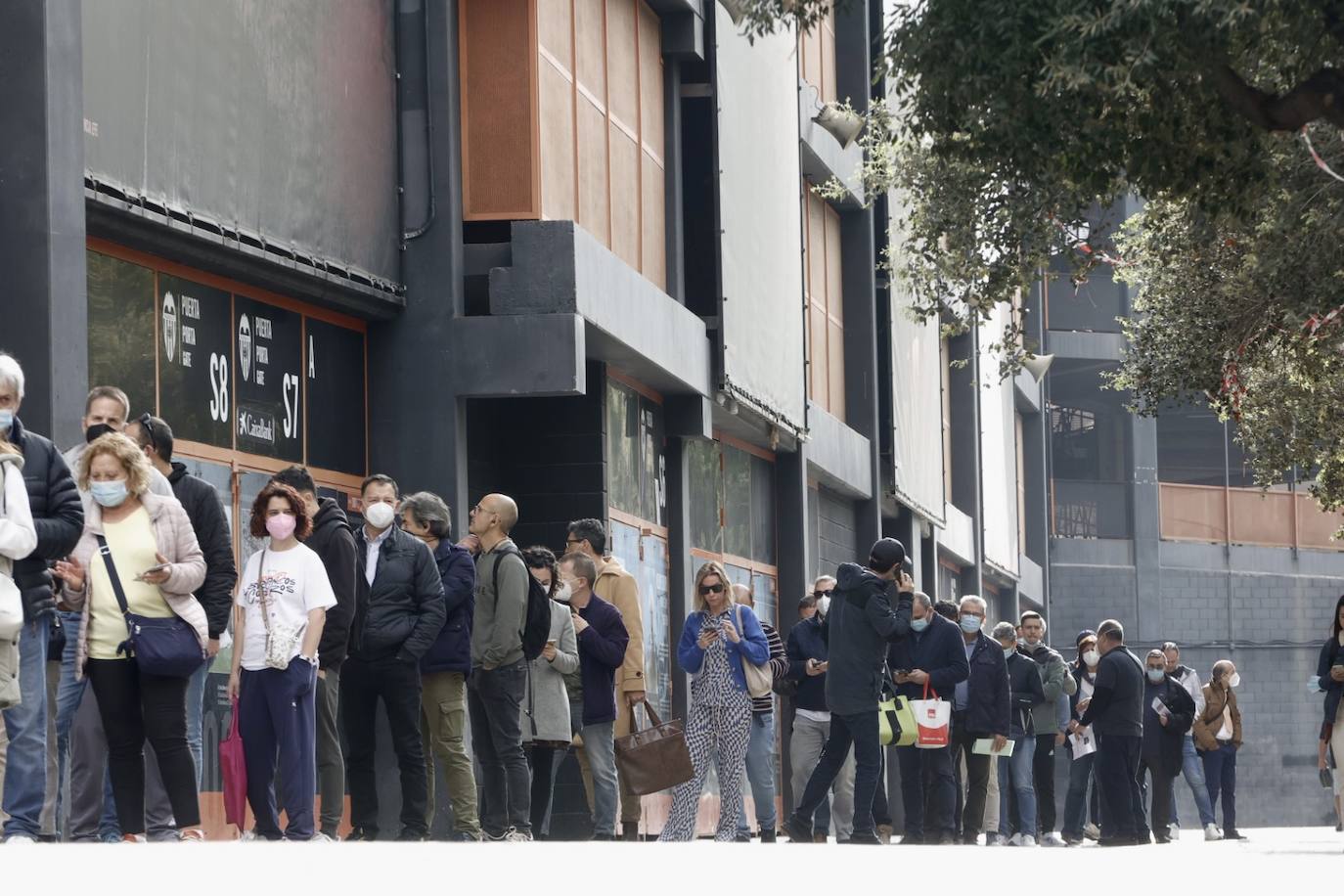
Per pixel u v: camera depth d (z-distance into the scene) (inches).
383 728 756.6
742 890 316.5
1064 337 2591.0
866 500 1620.3
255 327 777.6
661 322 1026.7
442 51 872.3
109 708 473.7
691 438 1164.5
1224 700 1347.2
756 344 1230.3
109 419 496.7
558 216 923.4
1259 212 852.0
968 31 671.1
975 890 335.9
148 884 291.6
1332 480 1200.8
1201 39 633.6
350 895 288.5
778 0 751.1
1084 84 640.4
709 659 730.2
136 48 674.8
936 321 1875.0
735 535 1286.9
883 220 1644.9
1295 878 398.6
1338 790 821.2
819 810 891.4
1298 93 669.9
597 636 708.0
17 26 604.7
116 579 471.8
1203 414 2930.6
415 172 870.4
